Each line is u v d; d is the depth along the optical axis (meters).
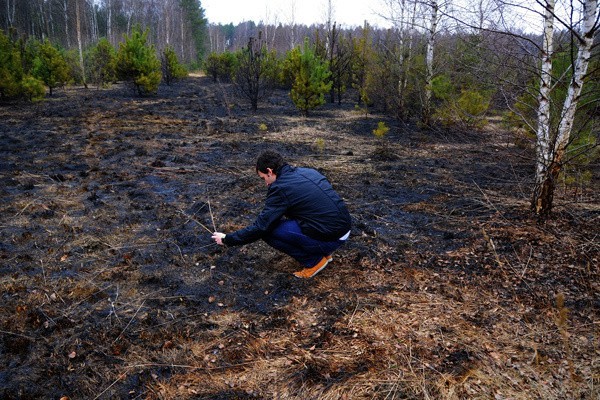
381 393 2.26
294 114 12.50
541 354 2.52
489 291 3.25
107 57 19.08
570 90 4.03
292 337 2.73
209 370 2.44
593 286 3.24
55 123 9.70
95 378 2.35
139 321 2.86
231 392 2.28
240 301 3.13
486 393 2.24
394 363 2.48
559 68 5.95
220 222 4.56
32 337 2.66
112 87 18.33
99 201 4.96
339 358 2.53
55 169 6.26
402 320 2.90
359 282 3.40
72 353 2.52
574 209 4.70
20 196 5.08
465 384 2.30
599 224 4.30
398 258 3.82
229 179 6.09
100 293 3.14
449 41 9.38
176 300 3.12
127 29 45.00
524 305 3.05
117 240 4.06
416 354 2.55
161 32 48.31
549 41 4.29
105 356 2.53
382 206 5.14
